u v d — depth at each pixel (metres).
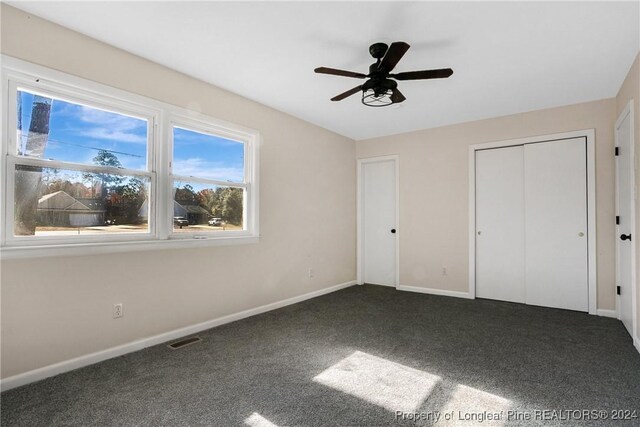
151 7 2.07
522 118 4.07
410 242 4.90
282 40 2.46
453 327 3.23
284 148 4.07
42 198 2.25
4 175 2.08
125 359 2.48
